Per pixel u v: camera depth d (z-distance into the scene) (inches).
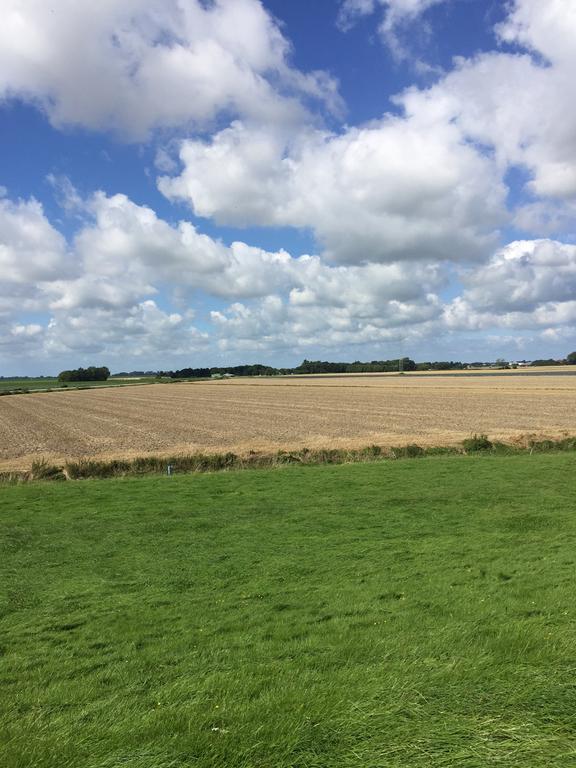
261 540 466.6
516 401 2628.0
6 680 223.3
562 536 445.4
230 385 6003.9
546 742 131.5
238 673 203.5
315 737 139.6
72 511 601.3
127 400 3745.1
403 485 711.7
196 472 930.7
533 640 203.2
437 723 141.9
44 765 137.3
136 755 139.2
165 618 292.8
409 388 4143.7
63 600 331.0
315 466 954.1
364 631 247.3
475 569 352.2
